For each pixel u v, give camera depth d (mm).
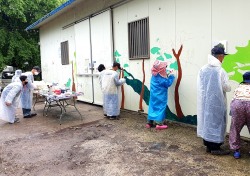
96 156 4395
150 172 3676
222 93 3963
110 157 4312
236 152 3953
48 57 12898
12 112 7078
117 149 4652
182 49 5598
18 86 6984
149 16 6406
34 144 5227
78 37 9617
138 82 7031
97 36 8438
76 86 10258
